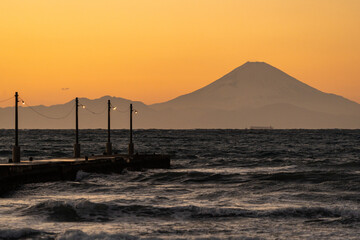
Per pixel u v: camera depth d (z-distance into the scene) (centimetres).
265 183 5772
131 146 8612
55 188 5188
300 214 3969
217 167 8769
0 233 3266
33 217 3775
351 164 8600
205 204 4375
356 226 3634
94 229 3488
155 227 3584
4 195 4797
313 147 17288
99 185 5434
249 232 3469
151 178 6391
